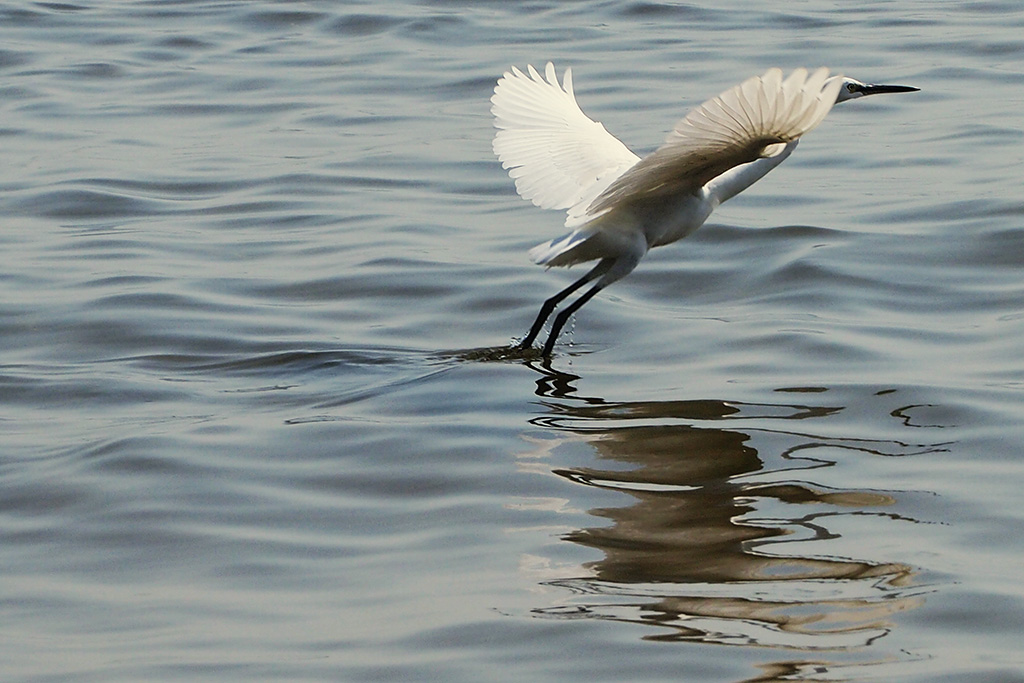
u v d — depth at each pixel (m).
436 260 16.17
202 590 8.42
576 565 8.52
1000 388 11.54
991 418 10.88
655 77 24.50
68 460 10.55
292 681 7.27
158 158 21.11
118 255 16.67
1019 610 7.77
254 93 24.72
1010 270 14.99
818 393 11.67
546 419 11.26
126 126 22.86
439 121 22.72
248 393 12.27
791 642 7.48
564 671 7.26
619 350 13.27
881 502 9.37
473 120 22.72
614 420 11.19
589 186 12.08
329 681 7.27
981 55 25.14
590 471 10.08
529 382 12.30
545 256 11.70
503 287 15.19
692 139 9.51
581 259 12.72
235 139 22.09
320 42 28.16
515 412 11.45
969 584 8.09
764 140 9.54
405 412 11.55
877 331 13.30
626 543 8.82
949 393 11.45
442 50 27.20
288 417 11.49
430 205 18.62
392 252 16.48
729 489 9.66
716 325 13.74
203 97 24.48
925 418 10.99
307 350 13.45
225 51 27.64
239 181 19.86
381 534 9.14
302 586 8.42
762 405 11.44
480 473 10.08
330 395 12.11
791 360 12.57
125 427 11.34
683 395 11.79
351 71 25.94
